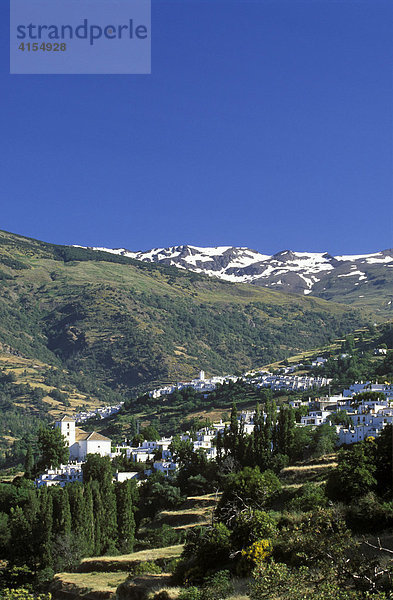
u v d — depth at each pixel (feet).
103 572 352.90
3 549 416.05
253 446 518.78
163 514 471.62
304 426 595.06
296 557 207.10
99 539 414.62
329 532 207.31
